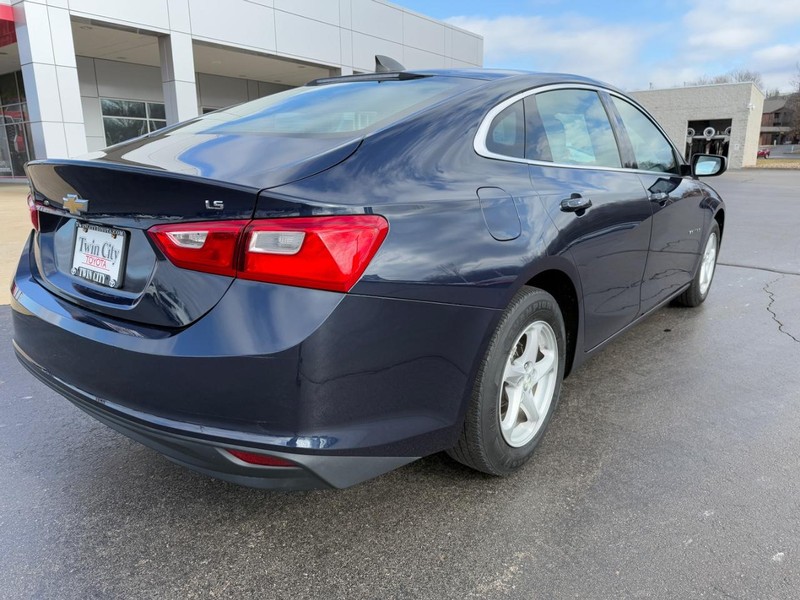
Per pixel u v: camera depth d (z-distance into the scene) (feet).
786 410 10.11
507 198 7.32
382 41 72.95
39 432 9.61
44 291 7.55
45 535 7.09
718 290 18.16
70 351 6.62
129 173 5.92
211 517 7.44
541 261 7.47
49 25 43.27
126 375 6.02
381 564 6.57
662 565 6.45
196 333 5.62
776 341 13.51
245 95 83.30
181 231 5.71
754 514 7.30
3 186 60.64
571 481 8.04
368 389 5.84
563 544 6.82
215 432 5.63
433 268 6.16
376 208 5.82
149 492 7.98
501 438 7.63
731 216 37.63
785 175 92.48
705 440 9.12
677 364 12.18
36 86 43.29
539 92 8.97
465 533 7.04
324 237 5.40
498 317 6.91
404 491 7.88
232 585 6.29
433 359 6.31
